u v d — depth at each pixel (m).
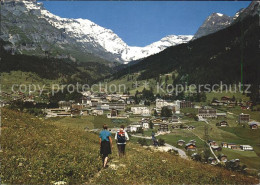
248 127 94.62
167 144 75.88
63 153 17.02
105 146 15.41
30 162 14.04
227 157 58.97
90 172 13.88
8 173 12.17
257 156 60.00
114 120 121.62
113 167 15.60
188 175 17.12
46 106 152.88
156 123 115.62
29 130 23.14
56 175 12.66
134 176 14.28
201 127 100.94
